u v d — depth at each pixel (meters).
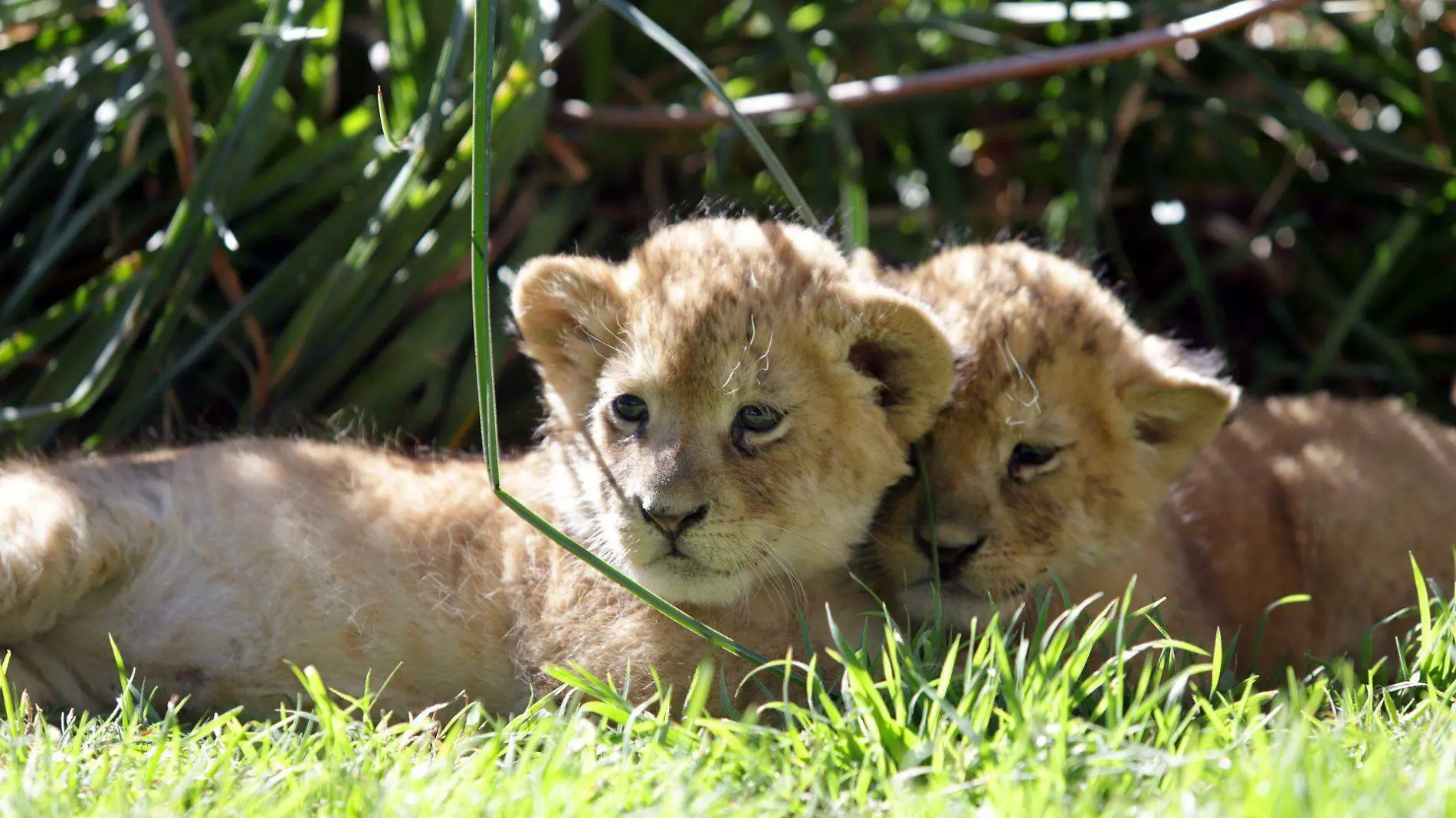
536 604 7.91
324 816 5.47
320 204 11.81
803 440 7.70
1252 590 9.62
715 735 6.50
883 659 6.87
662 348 7.63
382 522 8.18
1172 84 13.16
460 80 11.17
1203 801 5.42
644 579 7.59
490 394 6.92
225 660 8.09
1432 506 9.88
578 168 11.64
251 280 11.70
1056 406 8.32
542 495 8.23
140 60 11.17
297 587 8.09
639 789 5.64
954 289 8.80
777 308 7.70
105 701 8.10
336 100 12.44
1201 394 8.67
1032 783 5.49
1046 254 9.75
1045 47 13.76
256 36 11.12
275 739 6.70
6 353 10.30
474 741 6.52
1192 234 13.96
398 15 11.38
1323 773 5.33
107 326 10.39
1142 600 8.49
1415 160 12.69
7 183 11.32
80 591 7.96
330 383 10.66
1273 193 13.42
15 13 11.97
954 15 13.30
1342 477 10.01
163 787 5.77
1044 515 8.27
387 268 10.48
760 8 12.01
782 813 5.49
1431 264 13.34
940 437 8.19
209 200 10.13
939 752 5.88
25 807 5.26
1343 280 13.61
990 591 8.11
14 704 7.50
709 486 7.47
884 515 8.21
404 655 8.03
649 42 13.17
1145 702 6.27
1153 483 8.80
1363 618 9.73
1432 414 12.77
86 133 11.46
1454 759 5.39
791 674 7.31
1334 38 14.80
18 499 7.82
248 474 8.36
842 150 11.53
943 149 13.26
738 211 12.42
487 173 6.98
